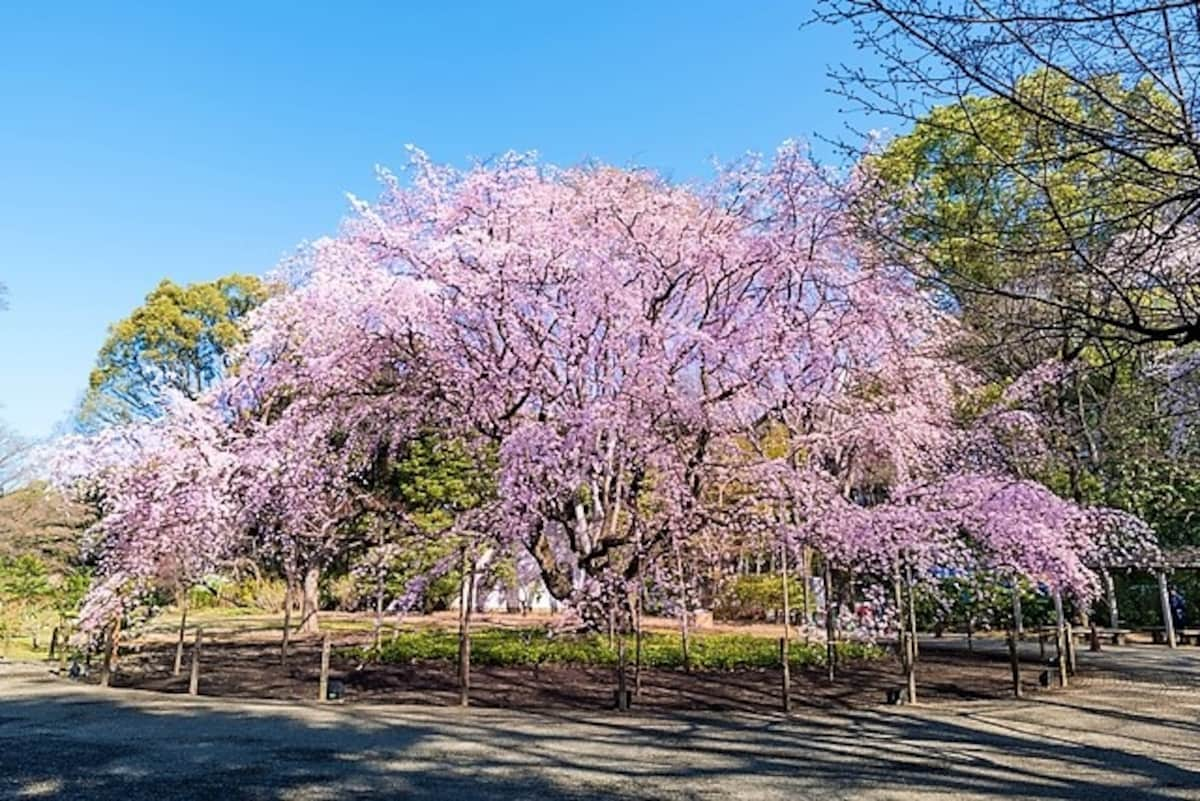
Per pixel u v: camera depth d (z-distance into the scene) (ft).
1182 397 20.94
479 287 29.53
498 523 30.09
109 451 30.60
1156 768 18.03
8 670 35.55
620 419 28.04
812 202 30.35
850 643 36.76
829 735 21.79
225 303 68.90
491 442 34.17
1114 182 11.62
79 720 23.29
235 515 30.58
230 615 62.75
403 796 15.35
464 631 27.02
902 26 10.82
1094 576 30.45
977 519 28.78
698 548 32.94
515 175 32.37
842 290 30.27
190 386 65.31
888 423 31.07
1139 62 10.68
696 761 18.56
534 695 27.76
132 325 67.21
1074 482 34.37
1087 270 12.39
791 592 47.42
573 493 31.91
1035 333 14.99
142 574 30.68
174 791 15.53
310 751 19.21
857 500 36.94
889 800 15.24
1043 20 10.31
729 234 31.58
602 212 31.78
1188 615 52.49
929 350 30.27
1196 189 10.84
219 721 23.11
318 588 53.62
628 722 23.54
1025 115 11.85
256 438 30.68
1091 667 35.76
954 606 42.73
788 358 30.76
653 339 29.63
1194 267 13.42
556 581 35.55
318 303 29.32
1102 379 28.86
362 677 31.12
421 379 31.71
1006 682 31.42
